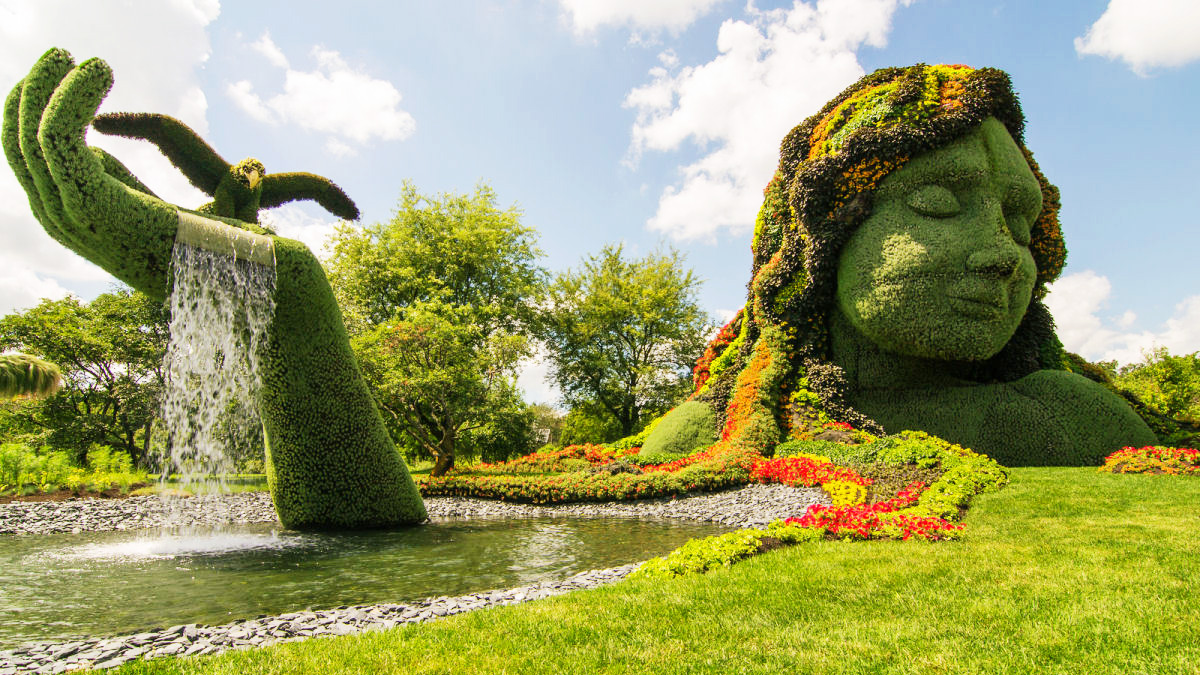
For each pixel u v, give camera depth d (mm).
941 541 6160
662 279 30672
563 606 4488
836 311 14234
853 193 13195
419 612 4906
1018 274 12258
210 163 9414
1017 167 12523
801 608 4203
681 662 3396
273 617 4938
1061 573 4676
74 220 7406
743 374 14820
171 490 14133
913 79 12922
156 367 22047
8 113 7641
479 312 25594
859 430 13047
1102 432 12195
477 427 18078
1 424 21750
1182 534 5719
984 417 12883
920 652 3396
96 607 5566
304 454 9688
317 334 9367
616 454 17828
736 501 10695
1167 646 3277
